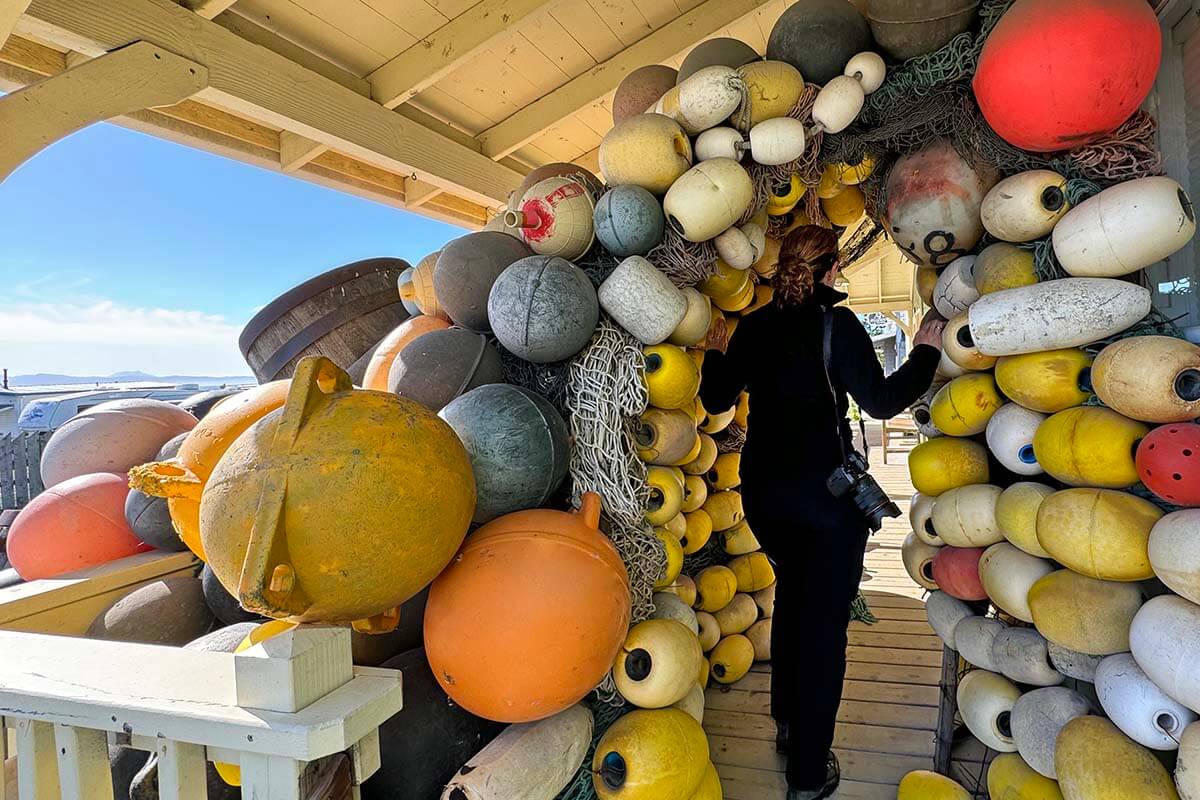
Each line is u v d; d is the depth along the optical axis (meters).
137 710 0.79
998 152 1.48
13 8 1.42
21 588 1.31
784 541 1.69
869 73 1.52
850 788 1.76
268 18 2.32
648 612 1.50
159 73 1.97
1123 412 1.21
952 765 1.76
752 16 3.07
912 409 1.97
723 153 1.58
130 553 1.56
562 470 1.34
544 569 1.09
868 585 3.47
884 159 1.83
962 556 1.67
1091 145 1.32
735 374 1.81
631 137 1.54
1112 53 1.17
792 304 1.72
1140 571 1.17
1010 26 1.27
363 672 0.85
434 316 1.85
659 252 1.58
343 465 0.85
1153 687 1.12
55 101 1.81
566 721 1.21
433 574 0.98
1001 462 1.55
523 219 1.55
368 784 1.11
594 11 2.76
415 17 2.46
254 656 0.76
